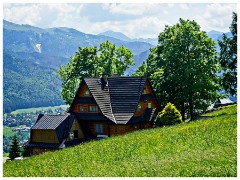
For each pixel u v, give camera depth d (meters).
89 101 55.97
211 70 62.84
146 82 58.84
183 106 66.62
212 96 63.53
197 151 25.36
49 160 32.06
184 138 31.30
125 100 56.97
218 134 30.11
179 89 65.38
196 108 67.19
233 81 56.38
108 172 23.61
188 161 22.98
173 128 39.91
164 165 22.92
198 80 62.59
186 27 63.97
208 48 64.06
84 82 56.56
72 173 25.06
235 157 22.00
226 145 25.73
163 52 68.38
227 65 56.50
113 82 59.34
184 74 61.91
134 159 26.66
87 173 24.38
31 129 52.91
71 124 52.66
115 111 56.28
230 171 20.11
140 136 37.31
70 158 31.39
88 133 55.12
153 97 60.31
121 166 24.78
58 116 53.69
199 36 63.91
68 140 52.03
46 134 52.34
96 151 32.62
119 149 31.50
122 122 54.53
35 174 27.25
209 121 38.91
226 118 39.16
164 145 29.84
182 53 64.12
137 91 57.28
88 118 55.47
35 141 53.22
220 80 57.59
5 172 29.89
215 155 23.19
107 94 58.00
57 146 50.94
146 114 57.97
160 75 65.69
